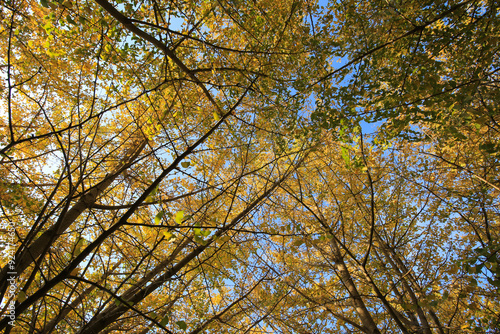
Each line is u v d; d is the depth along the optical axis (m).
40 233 3.31
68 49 3.59
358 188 4.74
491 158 4.01
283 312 3.60
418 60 3.00
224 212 4.29
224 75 3.66
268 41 3.65
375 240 5.31
